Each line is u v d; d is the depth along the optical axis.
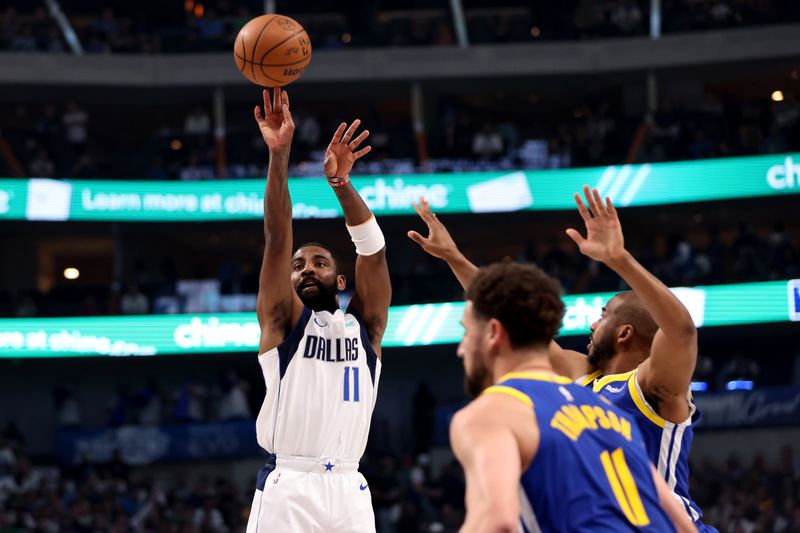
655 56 27.80
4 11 29.47
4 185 24.72
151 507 19.72
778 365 25.39
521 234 29.20
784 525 18.11
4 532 18.75
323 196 25.28
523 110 31.50
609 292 23.47
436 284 24.36
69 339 23.92
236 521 19.75
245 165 26.22
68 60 27.64
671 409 4.52
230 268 26.14
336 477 5.55
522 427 3.32
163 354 24.03
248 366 26.06
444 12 29.92
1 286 28.52
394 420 26.52
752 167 24.91
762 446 22.14
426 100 29.70
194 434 23.22
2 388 26.23
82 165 25.64
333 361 5.64
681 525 3.55
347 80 28.08
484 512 3.04
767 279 23.39
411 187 25.44
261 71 5.93
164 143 27.33
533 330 3.53
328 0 30.14
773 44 27.33
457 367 26.58
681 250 24.80
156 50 28.28
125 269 27.75
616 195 25.30
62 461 23.08
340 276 5.88
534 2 30.50
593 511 3.28
